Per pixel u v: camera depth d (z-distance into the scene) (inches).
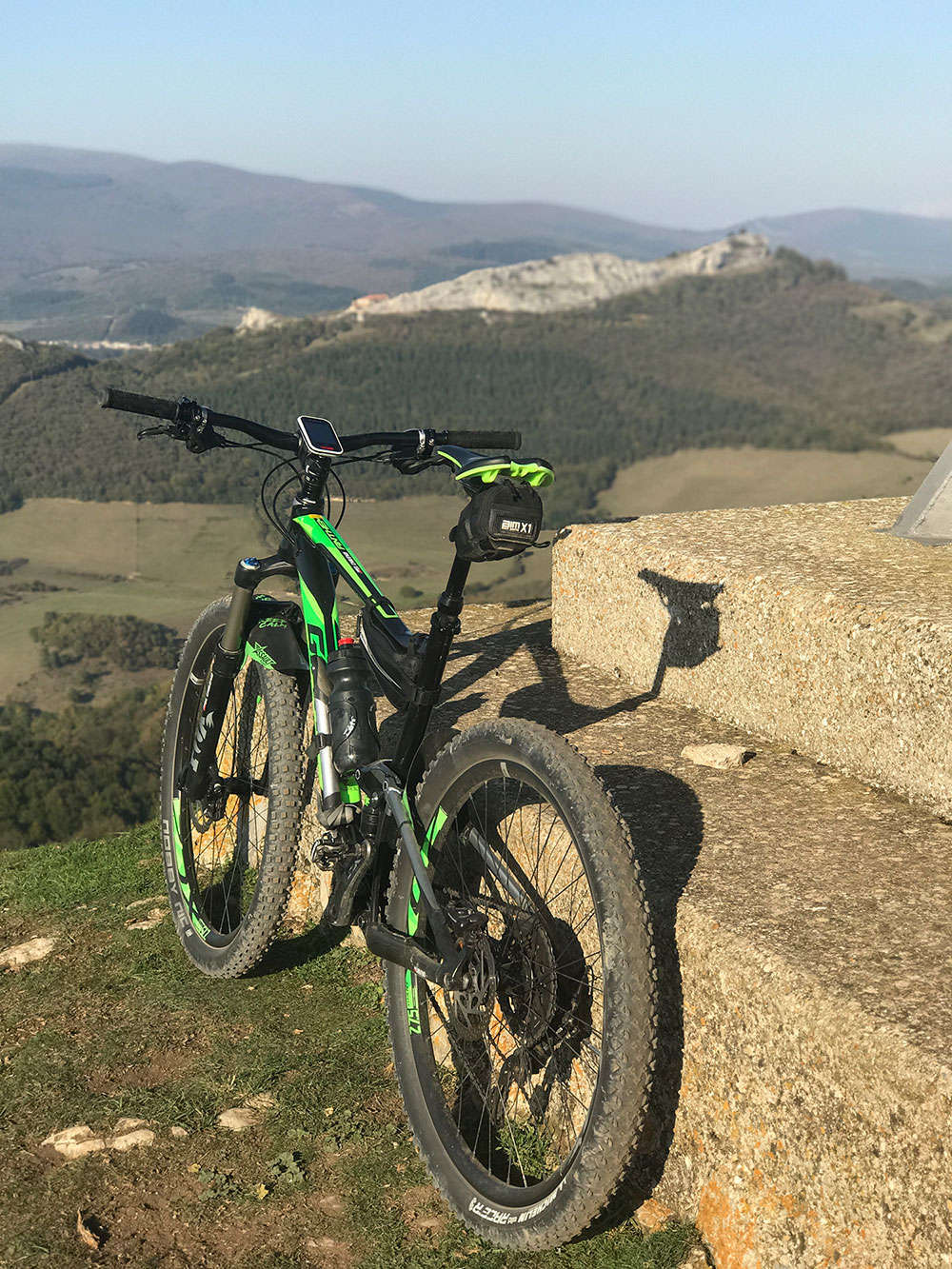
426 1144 83.1
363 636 95.4
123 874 154.4
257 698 139.9
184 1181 85.6
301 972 120.6
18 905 146.9
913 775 94.6
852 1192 61.9
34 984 121.7
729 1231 72.3
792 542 131.0
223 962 115.9
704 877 82.5
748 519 147.9
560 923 85.5
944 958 67.9
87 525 5359.3
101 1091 98.7
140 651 3663.9
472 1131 90.1
